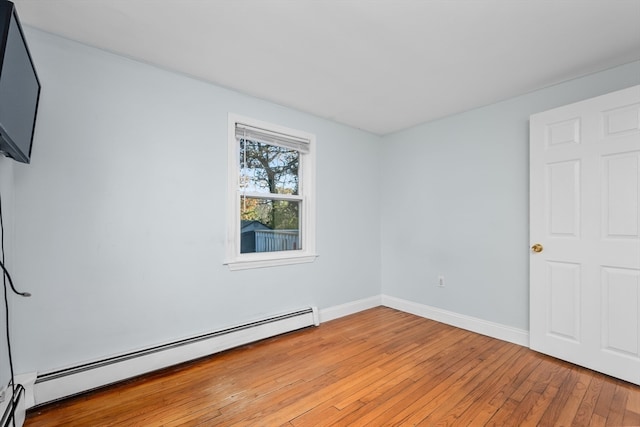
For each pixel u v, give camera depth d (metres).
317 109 2.99
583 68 2.18
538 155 2.39
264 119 2.76
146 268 2.12
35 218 1.74
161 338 2.17
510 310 2.66
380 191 3.85
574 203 2.19
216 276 2.45
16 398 1.51
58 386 1.74
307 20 1.66
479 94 2.62
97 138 1.94
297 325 2.89
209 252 2.41
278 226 2.98
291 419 1.61
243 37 1.83
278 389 1.89
